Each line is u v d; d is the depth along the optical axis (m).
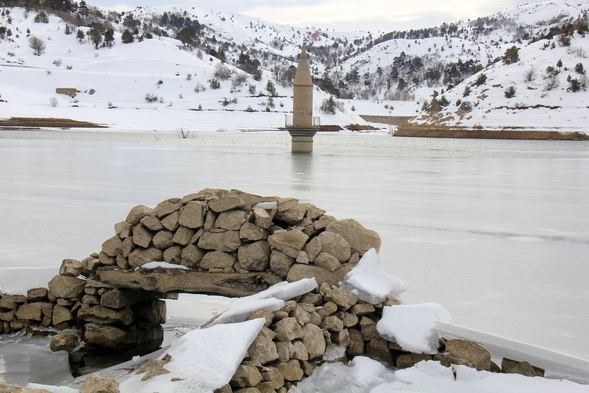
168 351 5.31
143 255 7.10
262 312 5.71
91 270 7.35
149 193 20.17
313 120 48.91
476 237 13.54
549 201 20.06
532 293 8.94
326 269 6.58
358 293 6.47
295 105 47.62
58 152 44.50
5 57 188.12
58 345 7.04
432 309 6.41
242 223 6.86
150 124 132.75
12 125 120.75
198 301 8.62
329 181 25.09
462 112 129.50
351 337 6.38
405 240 13.09
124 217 15.30
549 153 56.72
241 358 5.09
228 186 22.33
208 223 6.93
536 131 114.94
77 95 160.50
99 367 6.58
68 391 4.81
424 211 17.27
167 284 6.88
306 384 5.68
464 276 9.94
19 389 4.55
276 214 7.04
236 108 156.50
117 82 168.50
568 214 17.14
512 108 124.38
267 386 5.17
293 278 6.56
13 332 7.59
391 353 6.33
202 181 24.19
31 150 46.69
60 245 11.91
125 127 126.44
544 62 136.88
